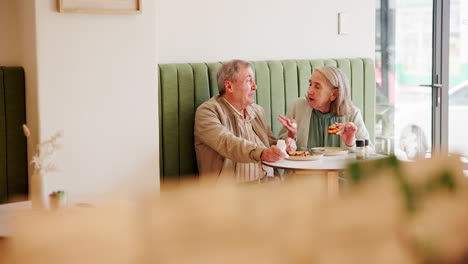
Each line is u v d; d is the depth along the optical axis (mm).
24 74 3676
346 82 4016
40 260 273
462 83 5719
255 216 310
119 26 3650
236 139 3818
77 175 3574
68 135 3539
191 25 4367
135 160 3750
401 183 335
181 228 299
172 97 4148
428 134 5648
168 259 293
